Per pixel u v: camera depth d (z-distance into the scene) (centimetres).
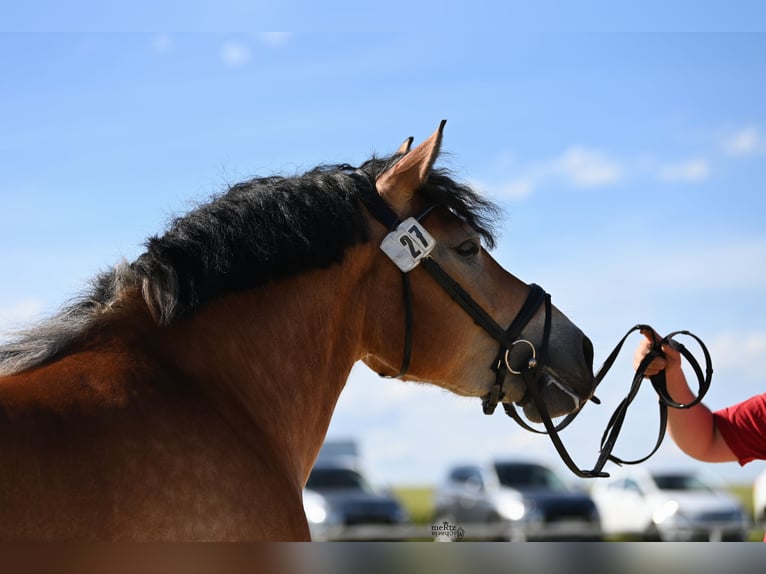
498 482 1733
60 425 214
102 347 245
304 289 284
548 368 321
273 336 277
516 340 317
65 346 244
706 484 1717
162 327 258
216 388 257
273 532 243
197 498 225
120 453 217
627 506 1664
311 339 287
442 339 310
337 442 2353
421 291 307
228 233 273
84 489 207
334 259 288
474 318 312
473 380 319
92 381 230
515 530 1323
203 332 263
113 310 258
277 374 276
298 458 283
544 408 321
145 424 227
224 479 234
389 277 304
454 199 313
